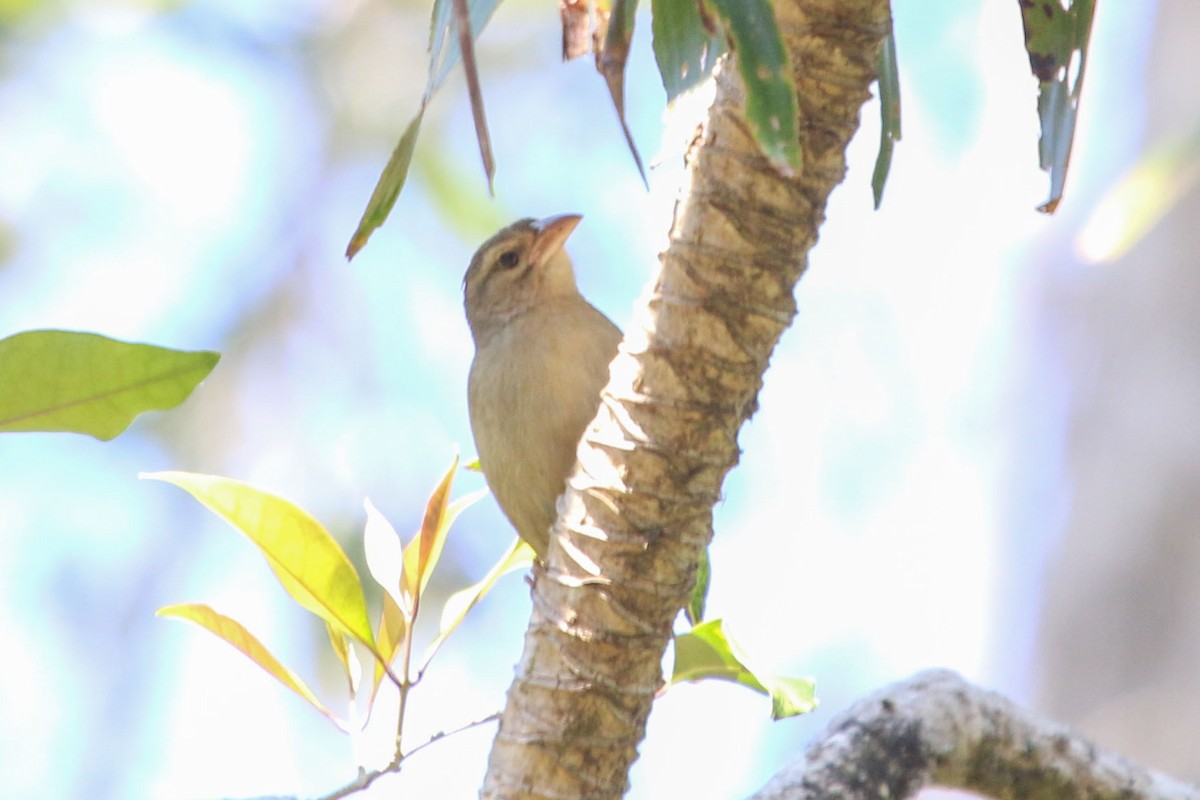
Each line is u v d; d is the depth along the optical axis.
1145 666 13.84
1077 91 6.49
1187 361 14.45
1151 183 8.18
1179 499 14.07
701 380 5.73
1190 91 15.38
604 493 5.84
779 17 5.56
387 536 7.04
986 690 7.19
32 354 5.35
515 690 6.03
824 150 5.64
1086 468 14.84
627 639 5.86
